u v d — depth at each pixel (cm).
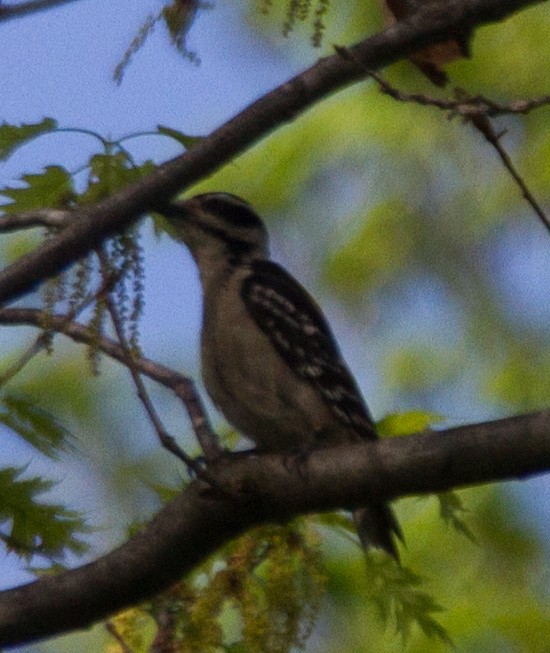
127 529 951
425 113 1744
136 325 785
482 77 1736
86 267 795
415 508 1462
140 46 780
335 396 1134
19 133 871
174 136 883
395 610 909
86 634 1420
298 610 797
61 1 754
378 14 1642
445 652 1369
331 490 823
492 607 1423
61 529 906
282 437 1148
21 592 845
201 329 1175
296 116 823
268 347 1138
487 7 809
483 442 787
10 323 965
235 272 1184
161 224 1102
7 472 902
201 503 839
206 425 961
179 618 830
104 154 882
